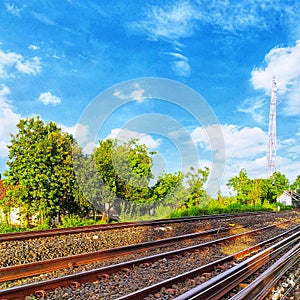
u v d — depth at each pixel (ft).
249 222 77.41
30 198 65.82
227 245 43.47
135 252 35.65
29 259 31.14
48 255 32.89
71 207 69.31
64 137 69.41
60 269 28.07
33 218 69.00
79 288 22.95
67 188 68.18
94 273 25.09
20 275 25.45
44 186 65.31
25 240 36.78
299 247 39.27
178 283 24.17
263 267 29.63
